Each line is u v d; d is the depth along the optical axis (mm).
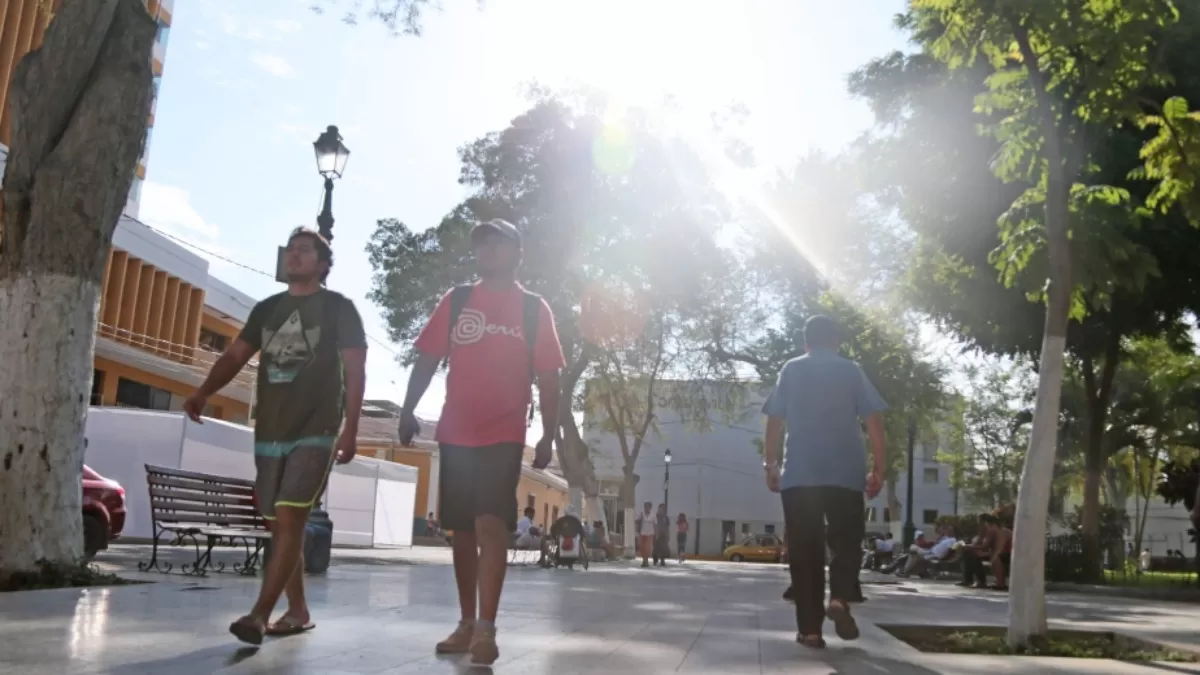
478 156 27953
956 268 21281
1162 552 73812
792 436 6137
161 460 19953
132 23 8844
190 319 34781
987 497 48969
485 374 4699
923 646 7312
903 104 21969
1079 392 32969
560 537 20781
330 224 14242
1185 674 5602
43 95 8602
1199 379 31000
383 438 43469
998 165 8180
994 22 7484
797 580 6023
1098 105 7590
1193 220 8141
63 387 8367
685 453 67438
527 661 4660
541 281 26703
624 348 30906
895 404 29234
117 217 8852
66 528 8289
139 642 4570
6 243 8516
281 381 4895
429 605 7375
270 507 4812
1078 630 8117
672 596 10961
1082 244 7723
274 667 4031
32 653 4102
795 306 30734
